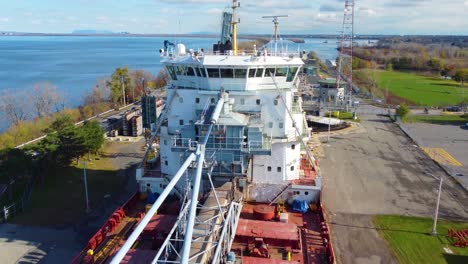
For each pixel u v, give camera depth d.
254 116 32.22
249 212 30.39
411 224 35.62
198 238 22.17
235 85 32.22
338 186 45.47
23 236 33.56
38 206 39.66
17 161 42.94
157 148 49.94
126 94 106.50
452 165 55.34
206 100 32.72
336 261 28.66
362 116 92.00
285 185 32.12
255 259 22.67
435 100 121.81
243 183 30.75
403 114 87.69
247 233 25.16
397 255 29.98
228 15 39.50
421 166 54.69
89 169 51.16
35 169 45.59
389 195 43.16
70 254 30.84
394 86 156.00
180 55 35.44
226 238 22.72
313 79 146.75
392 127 81.00
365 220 36.12
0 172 42.59
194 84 33.56
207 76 32.28
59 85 158.00
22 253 30.81
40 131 70.12
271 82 33.44
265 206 30.69
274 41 38.50
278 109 32.53
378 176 49.69
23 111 97.94
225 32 39.94
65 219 36.94
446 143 68.38
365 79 163.38
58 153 49.34
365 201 41.06
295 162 34.28
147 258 22.45
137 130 69.25
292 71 33.72
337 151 61.50
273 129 33.06
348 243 31.56
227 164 30.14
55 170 49.81
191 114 33.50
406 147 65.12
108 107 95.62
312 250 25.73
